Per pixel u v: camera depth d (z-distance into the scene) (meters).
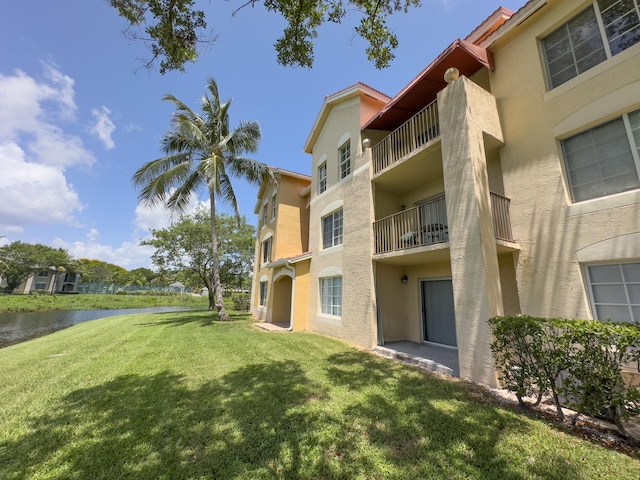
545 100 6.25
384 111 9.41
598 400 3.44
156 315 20.77
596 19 5.65
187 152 16.16
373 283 9.09
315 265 12.66
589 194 5.46
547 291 5.80
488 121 6.81
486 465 2.91
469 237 6.04
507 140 6.93
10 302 38.00
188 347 8.77
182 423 3.87
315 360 7.16
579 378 3.61
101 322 17.98
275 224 17.55
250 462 3.03
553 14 6.28
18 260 49.47
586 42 5.77
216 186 15.61
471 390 5.07
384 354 7.96
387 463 2.97
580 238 5.40
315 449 3.24
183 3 4.61
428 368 6.57
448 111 6.98
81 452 3.24
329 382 5.46
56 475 2.87
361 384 5.34
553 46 6.37
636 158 4.91
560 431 3.58
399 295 10.05
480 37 8.05
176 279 27.11
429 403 4.45
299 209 18.05
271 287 16.72
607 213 5.09
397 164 8.57
